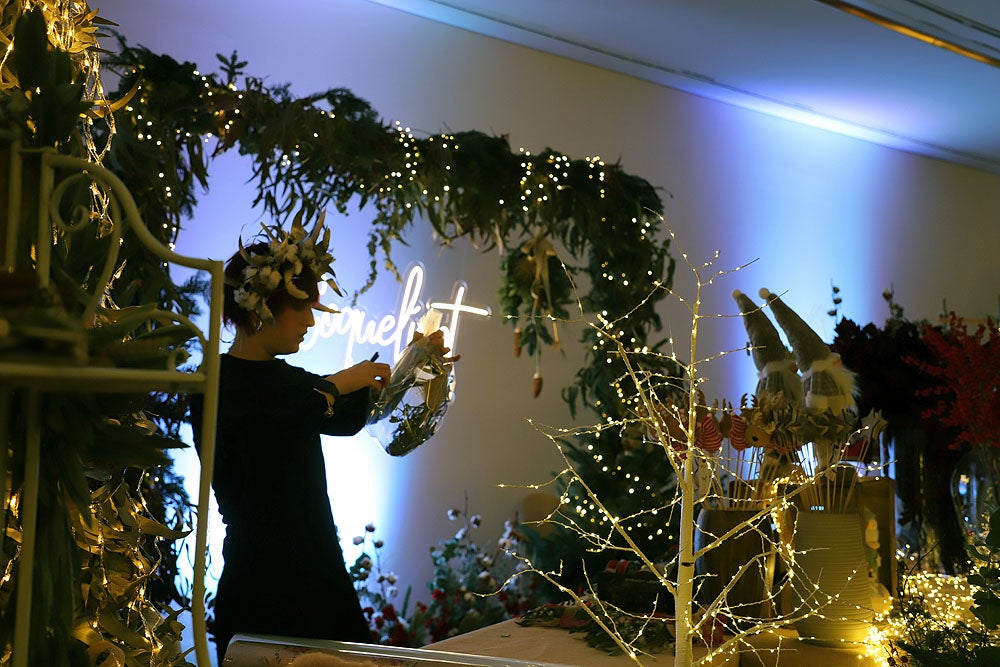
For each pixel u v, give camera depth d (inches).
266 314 76.2
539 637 79.1
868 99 269.3
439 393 88.7
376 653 60.3
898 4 206.2
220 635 77.5
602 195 165.2
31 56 40.5
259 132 131.3
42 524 40.9
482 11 210.1
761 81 253.8
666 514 175.3
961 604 85.4
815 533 80.6
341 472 193.2
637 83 249.1
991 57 234.5
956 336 89.0
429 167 144.9
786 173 284.5
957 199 340.5
